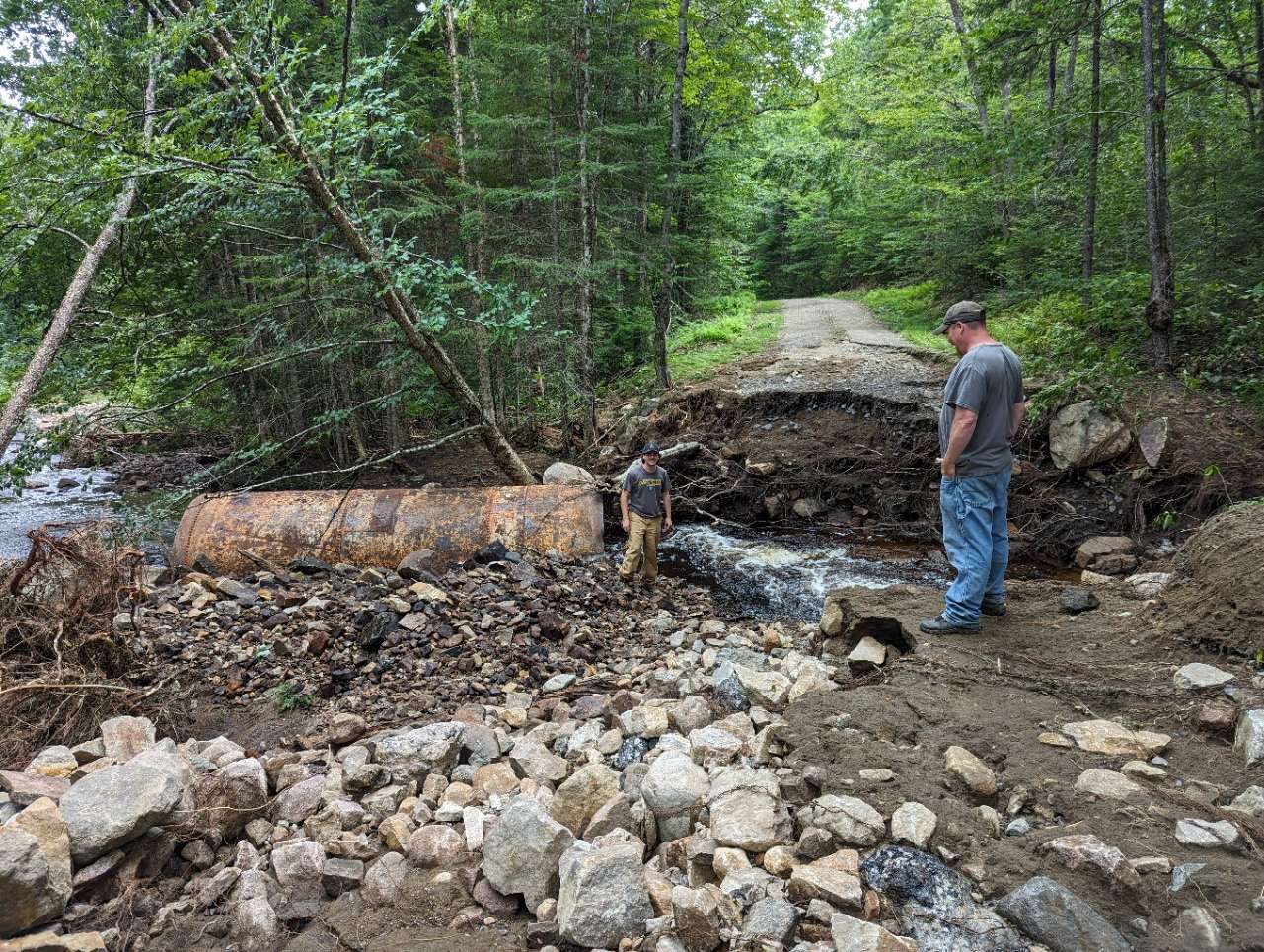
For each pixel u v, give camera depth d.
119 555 4.70
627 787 3.32
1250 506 4.19
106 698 4.11
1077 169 12.16
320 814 3.22
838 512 10.18
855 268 32.09
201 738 4.31
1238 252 9.59
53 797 2.93
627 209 12.75
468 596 6.57
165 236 8.57
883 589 5.22
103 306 8.84
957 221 16.53
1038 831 2.46
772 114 28.52
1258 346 8.80
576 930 2.32
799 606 7.37
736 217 18.97
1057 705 3.33
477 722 4.39
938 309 18.45
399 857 2.88
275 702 4.68
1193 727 3.06
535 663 5.51
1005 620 4.44
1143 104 9.30
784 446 10.93
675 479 11.02
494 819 3.08
